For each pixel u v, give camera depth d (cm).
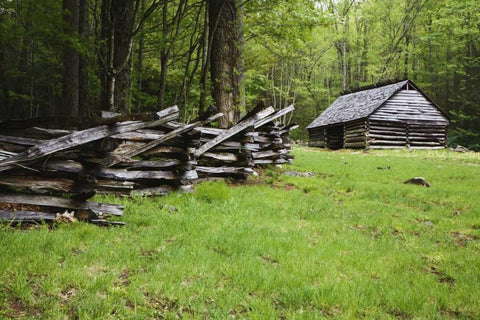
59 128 618
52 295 329
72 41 922
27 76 1825
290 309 338
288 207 721
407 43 5122
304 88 5403
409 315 352
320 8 1367
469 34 3947
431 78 4888
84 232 480
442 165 1688
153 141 673
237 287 373
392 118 2816
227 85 1257
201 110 1182
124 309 316
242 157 961
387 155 2306
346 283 394
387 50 5153
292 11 1311
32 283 344
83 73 1148
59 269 370
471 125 4166
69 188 553
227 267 412
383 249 521
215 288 369
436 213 748
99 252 419
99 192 603
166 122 645
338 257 473
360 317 340
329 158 1966
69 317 302
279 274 401
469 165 1706
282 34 1388
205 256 436
